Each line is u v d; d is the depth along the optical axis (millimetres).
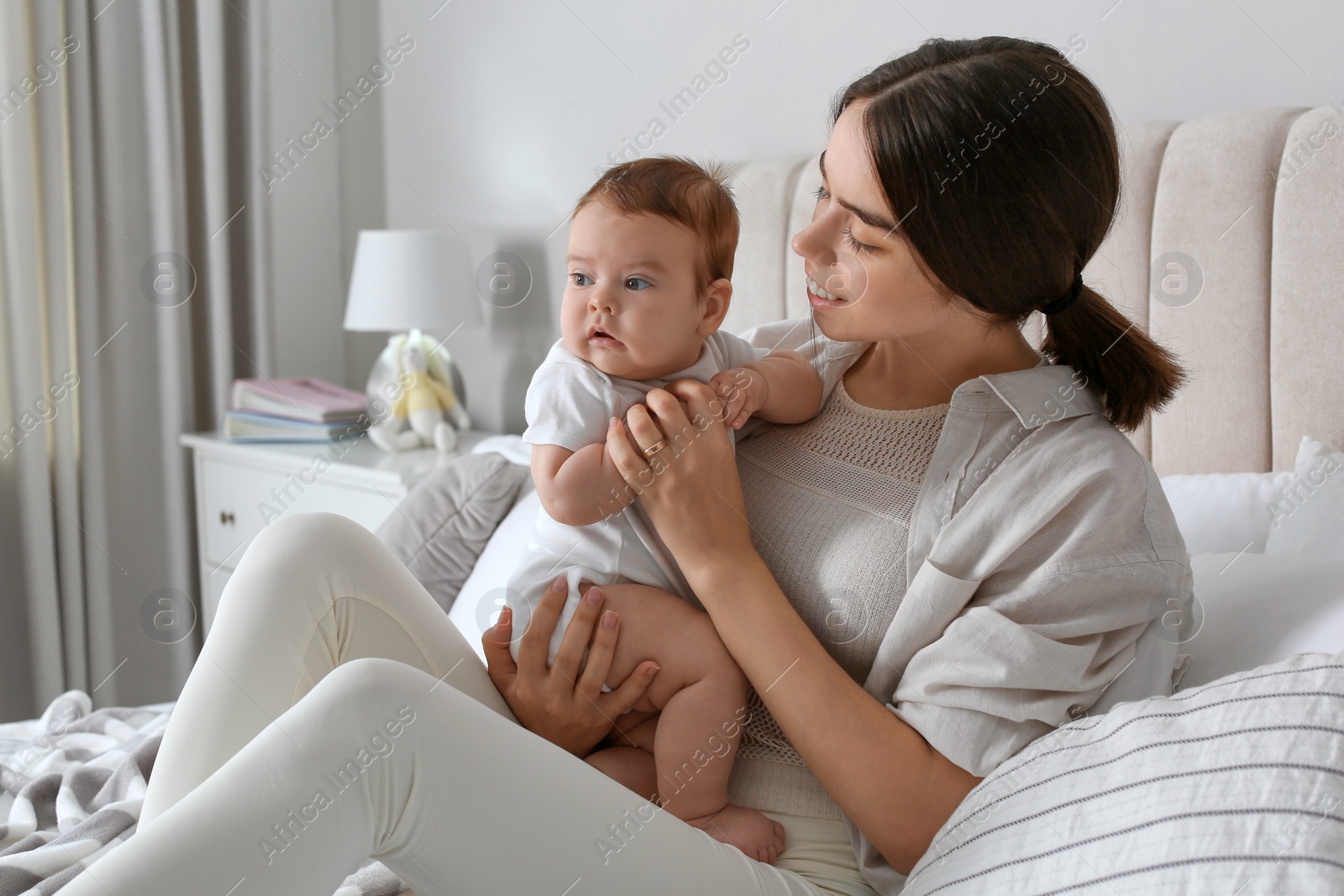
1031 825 731
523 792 752
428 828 737
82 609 2496
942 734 834
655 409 933
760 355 1174
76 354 2453
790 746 938
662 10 2182
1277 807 635
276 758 699
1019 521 880
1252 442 1330
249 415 2525
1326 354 1246
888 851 843
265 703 875
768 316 1863
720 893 794
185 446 2629
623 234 976
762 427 1100
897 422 1006
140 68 2482
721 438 946
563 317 1011
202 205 2645
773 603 898
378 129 2877
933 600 876
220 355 2691
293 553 930
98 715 1548
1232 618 967
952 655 849
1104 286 1453
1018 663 829
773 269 1846
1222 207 1336
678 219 988
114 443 2529
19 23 2291
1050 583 851
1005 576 889
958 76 885
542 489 967
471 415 2756
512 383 2621
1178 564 893
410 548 1617
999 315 952
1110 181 937
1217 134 1351
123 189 2486
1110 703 868
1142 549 872
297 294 2941
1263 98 1421
